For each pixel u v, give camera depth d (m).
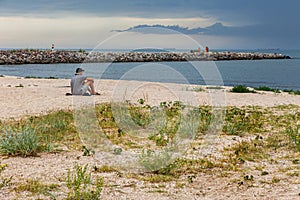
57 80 22.48
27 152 7.49
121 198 5.43
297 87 27.30
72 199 5.24
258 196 5.59
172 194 5.71
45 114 11.32
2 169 6.37
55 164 6.95
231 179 6.41
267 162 7.42
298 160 7.47
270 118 11.65
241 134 9.60
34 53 54.62
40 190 5.57
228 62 62.84
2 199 5.25
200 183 6.24
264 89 20.52
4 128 9.09
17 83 20.08
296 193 5.65
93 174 6.51
